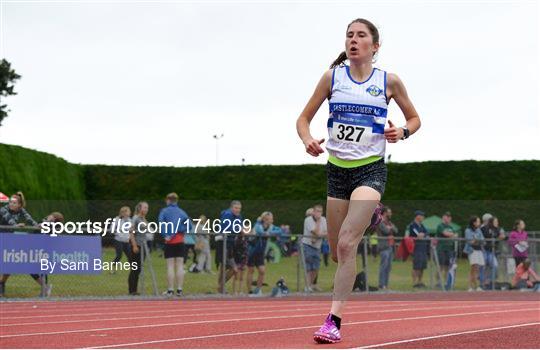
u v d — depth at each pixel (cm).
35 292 1995
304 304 1789
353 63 877
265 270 2300
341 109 866
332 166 871
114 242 2098
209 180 5425
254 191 5331
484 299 2112
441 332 1004
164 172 5488
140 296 2086
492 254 2709
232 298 2105
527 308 1616
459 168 4922
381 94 866
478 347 824
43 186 4819
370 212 840
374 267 2512
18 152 4569
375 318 1288
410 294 2445
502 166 4869
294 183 5281
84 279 2039
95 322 1228
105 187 5453
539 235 4075
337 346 829
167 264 2114
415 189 4956
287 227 3825
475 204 4841
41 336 991
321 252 2419
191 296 2120
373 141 860
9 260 1922
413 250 2581
